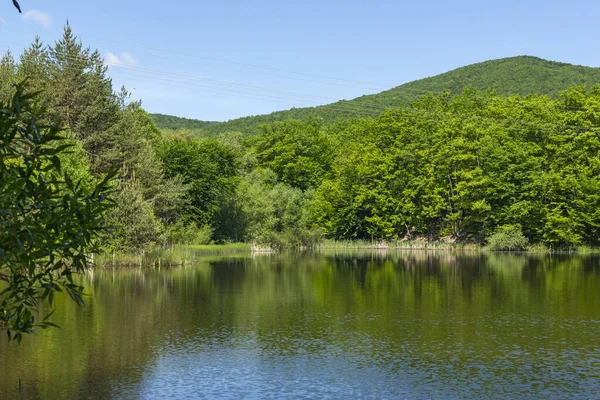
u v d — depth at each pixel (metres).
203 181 73.31
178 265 49.81
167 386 14.92
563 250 75.06
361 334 21.19
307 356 18.06
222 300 29.30
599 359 17.66
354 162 90.06
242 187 80.19
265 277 40.59
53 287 7.03
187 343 19.64
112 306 26.98
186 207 72.44
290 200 85.25
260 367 16.72
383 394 14.42
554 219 72.38
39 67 52.72
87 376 15.81
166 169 72.81
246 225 78.69
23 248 6.47
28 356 17.80
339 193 89.62
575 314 25.31
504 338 20.52
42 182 6.86
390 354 18.27
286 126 114.56
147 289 33.25
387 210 88.38
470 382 15.37
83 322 23.12
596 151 76.25
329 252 75.69
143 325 22.59
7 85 45.69
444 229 84.25
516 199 76.88
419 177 85.25
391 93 190.50
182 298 29.78
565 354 18.25
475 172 78.62
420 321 23.77
